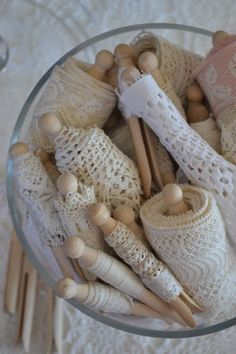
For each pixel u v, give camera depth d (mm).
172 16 781
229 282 517
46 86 573
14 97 744
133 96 527
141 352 610
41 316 625
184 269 504
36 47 782
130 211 513
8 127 720
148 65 549
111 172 524
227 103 550
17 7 807
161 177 556
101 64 563
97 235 513
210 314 527
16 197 547
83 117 562
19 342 613
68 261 533
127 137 575
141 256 500
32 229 544
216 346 610
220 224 500
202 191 503
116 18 787
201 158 517
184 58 585
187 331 516
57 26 792
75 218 504
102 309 518
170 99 560
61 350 609
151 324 537
